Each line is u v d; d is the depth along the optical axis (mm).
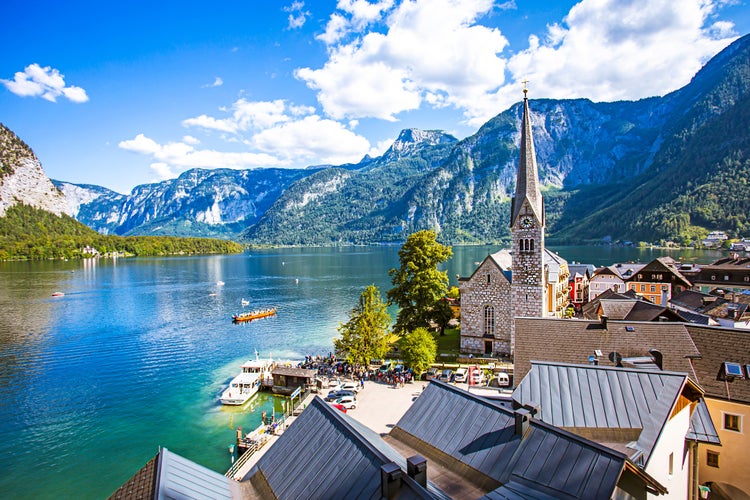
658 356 41781
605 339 46469
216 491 22438
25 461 54000
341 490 20875
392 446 28688
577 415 28984
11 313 142750
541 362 32812
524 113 75688
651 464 25328
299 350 100812
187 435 59562
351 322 79000
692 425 34781
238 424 62625
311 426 26078
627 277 140500
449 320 102500
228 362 92250
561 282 111938
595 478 20500
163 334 116250
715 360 40938
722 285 133875
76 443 58062
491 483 23094
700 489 36219
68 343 107062
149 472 21984
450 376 70000
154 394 74625
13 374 85125
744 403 36531
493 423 26547
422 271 87500
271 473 24578
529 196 75062
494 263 80062
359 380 72375
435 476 24781
